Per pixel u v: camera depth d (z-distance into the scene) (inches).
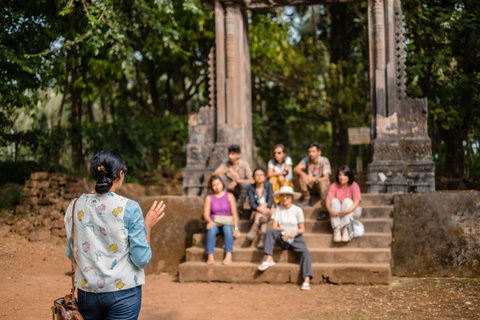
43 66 407.5
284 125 911.7
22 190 399.5
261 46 604.4
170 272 299.7
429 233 264.2
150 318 189.3
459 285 228.1
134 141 517.7
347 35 672.4
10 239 336.5
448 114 360.2
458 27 347.6
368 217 277.0
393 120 301.0
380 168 296.0
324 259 256.4
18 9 377.7
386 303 199.6
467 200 259.6
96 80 550.0
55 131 494.9
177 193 482.9
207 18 537.0
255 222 270.5
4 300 202.2
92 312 100.7
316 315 188.4
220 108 331.6
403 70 304.0
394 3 306.2
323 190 289.9
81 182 407.8
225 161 310.3
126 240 99.8
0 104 405.7
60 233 353.7
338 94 618.2
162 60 604.7
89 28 362.3
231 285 254.7
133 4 379.6
